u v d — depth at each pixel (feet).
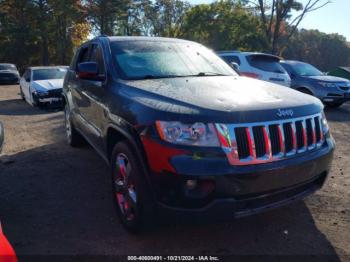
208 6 124.16
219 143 9.27
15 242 10.89
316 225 11.94
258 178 9.44
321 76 40.47
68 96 20.04
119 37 15.71
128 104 11.12
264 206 9.95
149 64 14.12
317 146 11.13
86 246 10.69
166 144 9.39
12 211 12.95
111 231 11.54
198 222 9.39
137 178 10.30
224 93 11.00
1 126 13.14
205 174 9.04
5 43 141.08
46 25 132.05
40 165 18.03
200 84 12.23
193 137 9.27
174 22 158.81
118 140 12.40
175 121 9.48
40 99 36.14
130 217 11.17
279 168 9.71
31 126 28.25
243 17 115.24
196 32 129.08
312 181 11.20
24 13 135.95
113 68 13.58
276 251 10.46
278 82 34.14
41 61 150.92
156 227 10.89
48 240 11.02
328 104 41.52
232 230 11.61
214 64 15.72
